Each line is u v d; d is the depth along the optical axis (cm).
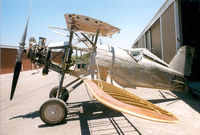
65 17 379
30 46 480
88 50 487
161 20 1169
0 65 2298
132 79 500
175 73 565
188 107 495
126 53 504
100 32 482
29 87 1017
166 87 558
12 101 627
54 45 477
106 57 476
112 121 394
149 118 197
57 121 366
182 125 357
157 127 351
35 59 477
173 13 929
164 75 547
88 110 488
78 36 467
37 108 517
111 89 368
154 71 527
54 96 540
